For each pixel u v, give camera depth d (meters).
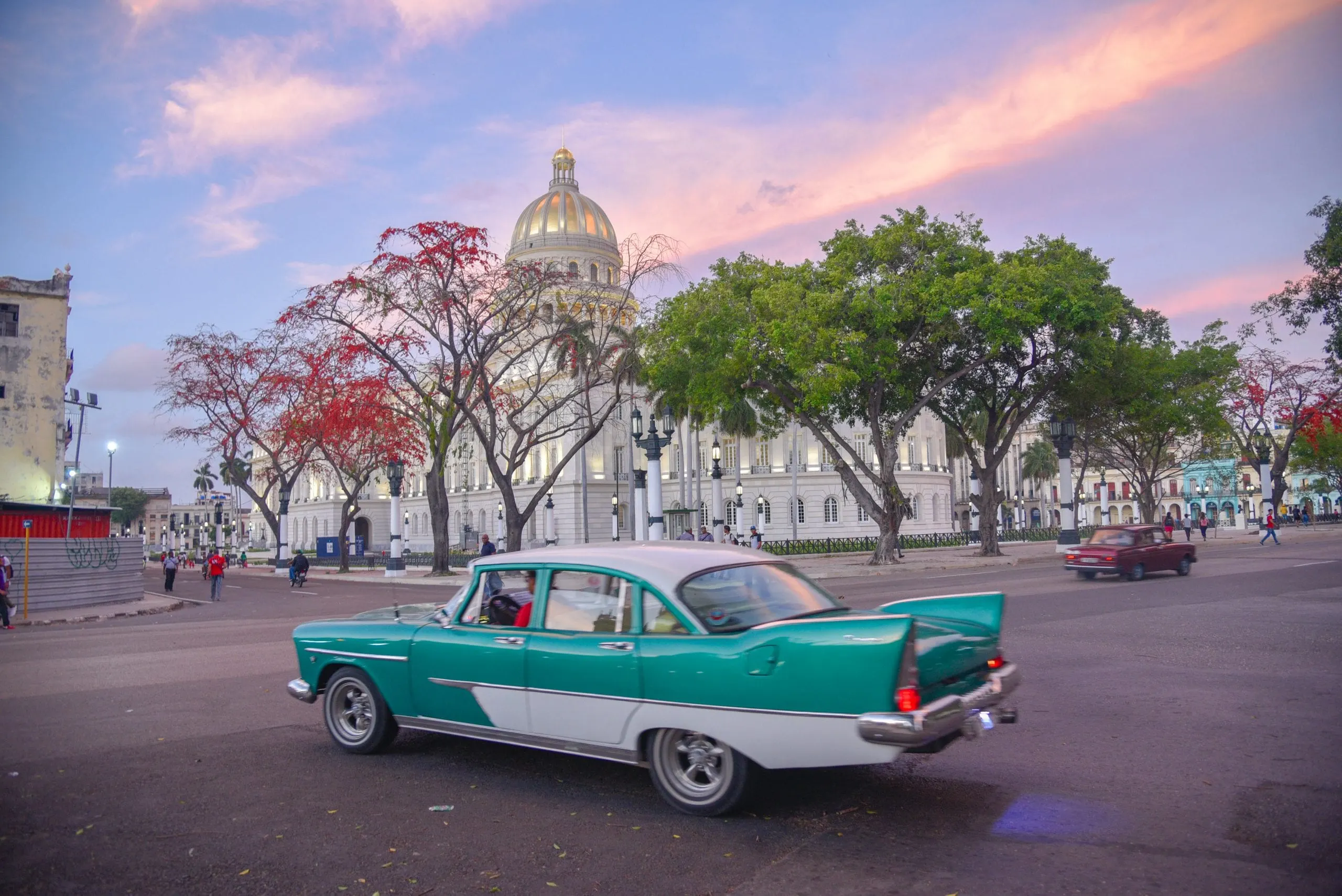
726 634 4.88
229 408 46.78
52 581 24.05
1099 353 33.31
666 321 32.66
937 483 75.00
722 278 33.31
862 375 30.44
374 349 34.75
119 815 5.12
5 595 19.45
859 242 31.55
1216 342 44.97
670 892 3.94
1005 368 37.31
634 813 5.01
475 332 35.03
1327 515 80.06
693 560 5.34
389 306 33.72
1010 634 11.93
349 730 6.54
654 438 29.86
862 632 4.38
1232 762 5.73
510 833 4.72
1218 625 12.10
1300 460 65.06
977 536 59.12
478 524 84.12
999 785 5.37
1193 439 60.03
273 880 4.15
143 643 14.62
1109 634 11.66
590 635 5.26
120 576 27.16
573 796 5.36
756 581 5.38
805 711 4.45
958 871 4.09
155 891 4.05
